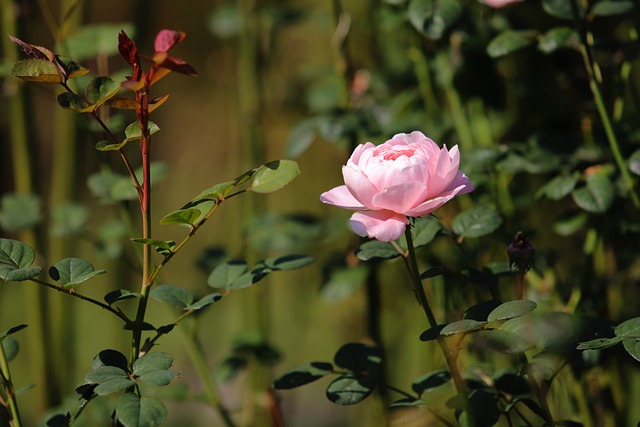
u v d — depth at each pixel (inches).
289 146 91.6
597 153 86.5
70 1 94.3
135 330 80.1
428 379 82.7
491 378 83.1
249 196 100.3
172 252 80.1
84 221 92.0
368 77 92.8
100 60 89.1
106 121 88.8
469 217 83.2
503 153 86.6
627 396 89.2
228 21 98.7
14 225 91.7
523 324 79.5
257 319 97.8
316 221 93.9
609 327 80.7
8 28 93.7
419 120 91.0
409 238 80.3
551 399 88.5
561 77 90.0
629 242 88.7
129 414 77.6
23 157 95.8
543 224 94.0
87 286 161.0
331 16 92.6
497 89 91.2
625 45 86.7
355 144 91.4
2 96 108.4
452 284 89.4
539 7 92.0
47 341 96.9
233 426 90.3
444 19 86.2
